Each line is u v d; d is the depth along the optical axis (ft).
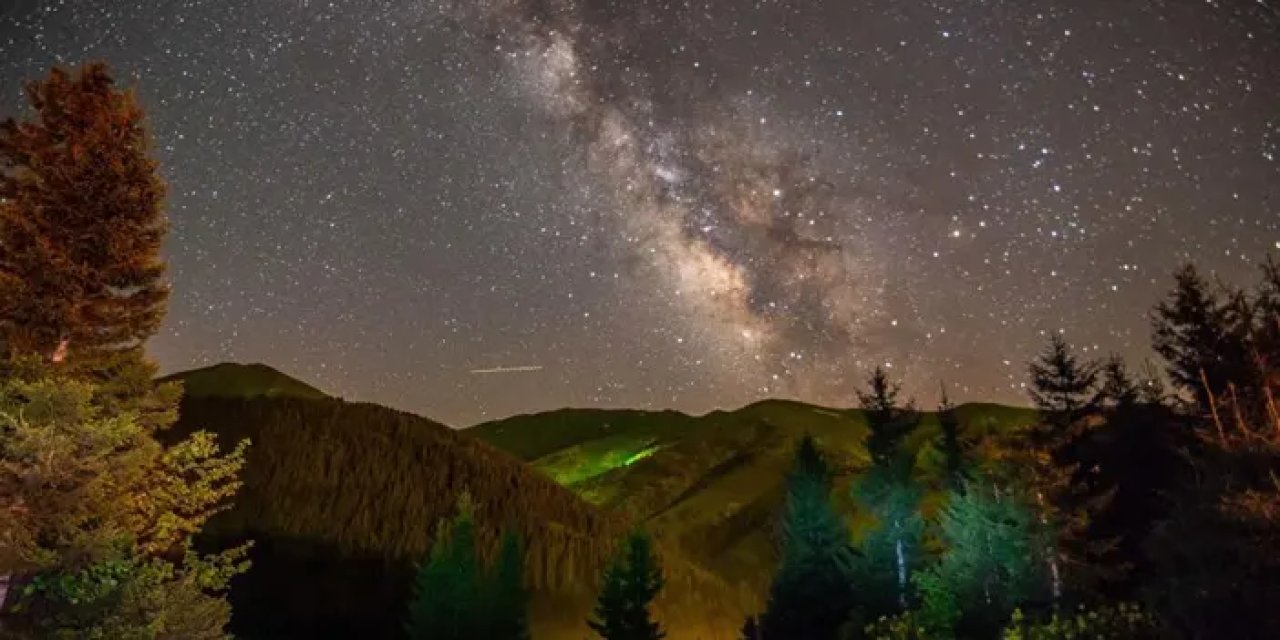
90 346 69.10
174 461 68.64
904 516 125.80
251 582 106.52
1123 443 122.11
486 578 91.04
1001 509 101.71
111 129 70.79
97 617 53.31
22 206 67.97
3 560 50.29
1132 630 59.82
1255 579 56.03
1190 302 113.29
